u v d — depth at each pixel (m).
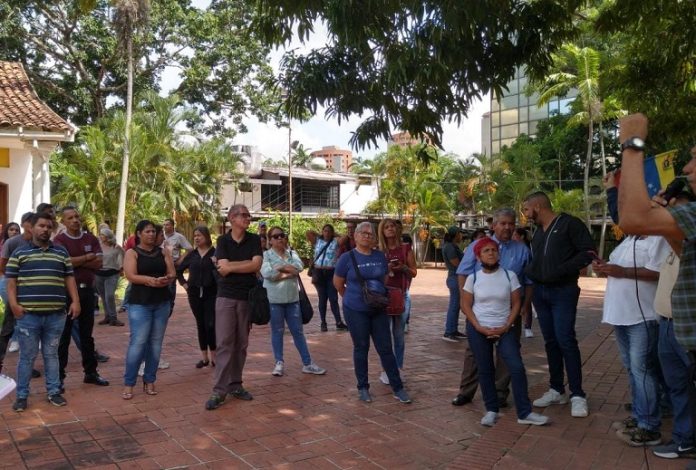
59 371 6.40
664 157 3.86
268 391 6.62
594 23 8.24
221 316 6.14
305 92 6.29
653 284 4.60
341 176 37.47
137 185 21.94
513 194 29.84
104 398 6.33
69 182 21.14
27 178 13.74
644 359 4.58
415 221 31.50
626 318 4.65
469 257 5.57
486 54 6.42
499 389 5.92
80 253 6.69
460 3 5.16
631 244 4.72
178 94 25.95
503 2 5.72
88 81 24.61
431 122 6.64
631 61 9.75
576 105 26.06
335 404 6.14
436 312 13.26
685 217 2.70
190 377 7.27
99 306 12.76
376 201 32.50
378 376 7.30
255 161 34.59
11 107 13.60
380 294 6.08
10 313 7.18
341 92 6.30
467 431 5.33
